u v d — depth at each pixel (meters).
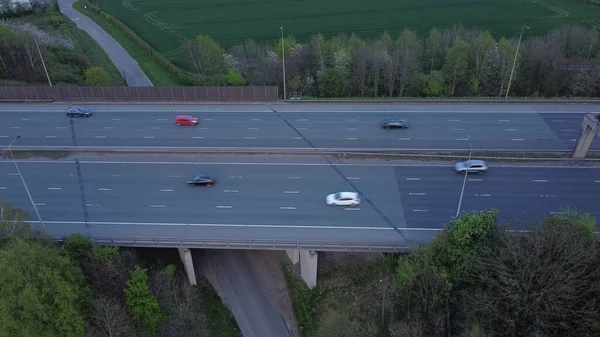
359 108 102.00
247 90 105.00
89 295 59.91
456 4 179.25
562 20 161.25
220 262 80.50
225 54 130.75
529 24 159.00
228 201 77.38
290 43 127.31
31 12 183.38
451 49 111.19
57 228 72.50
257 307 73.88
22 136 95.50
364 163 85.00
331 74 110.25
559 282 52.59
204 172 84.31
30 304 52.72
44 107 106.31
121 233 71.38
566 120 95.12
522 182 78.81
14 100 108.88
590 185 77.56
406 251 66.06
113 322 58.22
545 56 111.25
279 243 67.62
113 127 98.06
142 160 88.06
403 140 90.56
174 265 72.81
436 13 170.88
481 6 176.12
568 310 52.12
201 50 125.38
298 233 70.25
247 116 100.44
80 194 79.88
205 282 77.19
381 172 82.62
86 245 66.06
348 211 74.31
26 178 84.06
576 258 53.06
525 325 53.56
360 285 70.94
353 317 66.56
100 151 90.69
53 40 139.38
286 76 116.88
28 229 64.81
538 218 70.81
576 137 89.88
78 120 100.88
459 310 58.84
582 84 107.50
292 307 73.56
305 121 98.00
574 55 127.75
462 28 137.88
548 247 55.28
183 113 102.38
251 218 73.56
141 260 73.19
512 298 53.25
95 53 151.50
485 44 112.44
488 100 101.44
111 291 63.47
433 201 75.69
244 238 69.44
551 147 87.31
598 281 52.84
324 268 74.69
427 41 127.31
